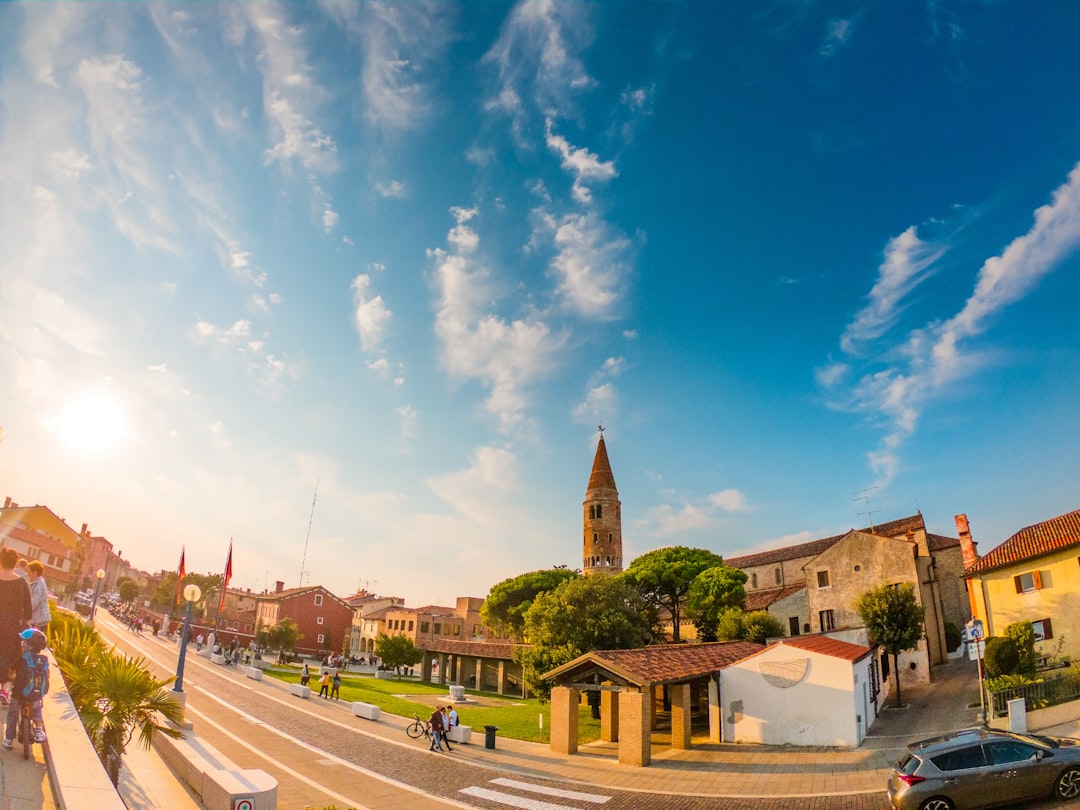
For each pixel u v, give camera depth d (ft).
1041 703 73.31
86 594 286.87
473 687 183.32
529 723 106.22
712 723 86.28
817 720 78.18
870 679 93.30
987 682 81.71
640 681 73.46
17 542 240.73
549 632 117.50
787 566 205.67
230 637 241.14
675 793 59.36
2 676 29.35
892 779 44.68
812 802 53.78
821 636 100.73
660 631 169.99
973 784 42.29
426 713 111.04
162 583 335.06
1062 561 102.99
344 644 265.54
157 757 49.98
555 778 65.72
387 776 64.39
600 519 279.28
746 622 141.79
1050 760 42.78
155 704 40.57
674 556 198.90
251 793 34.35
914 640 104.27
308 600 259.60
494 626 216.54
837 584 153.89
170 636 213.25
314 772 63.72
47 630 51.19
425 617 296.10
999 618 112.16
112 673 39.09
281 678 149.07
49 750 27.81
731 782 62.69
